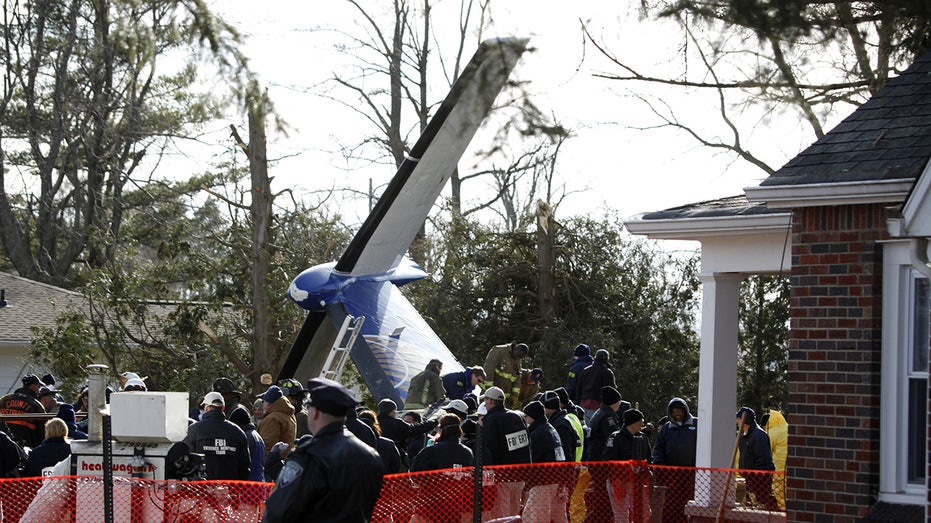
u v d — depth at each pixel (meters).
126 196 38.84
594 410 15.28
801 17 7.77
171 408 10.23
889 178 8.39
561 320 27.06
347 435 6.07
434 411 14.05
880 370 8.65
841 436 8.71
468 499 10.13
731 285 11.82
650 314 27.48
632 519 10.43
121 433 10.17
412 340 15.76
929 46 8.98
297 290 15.71
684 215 11.45
